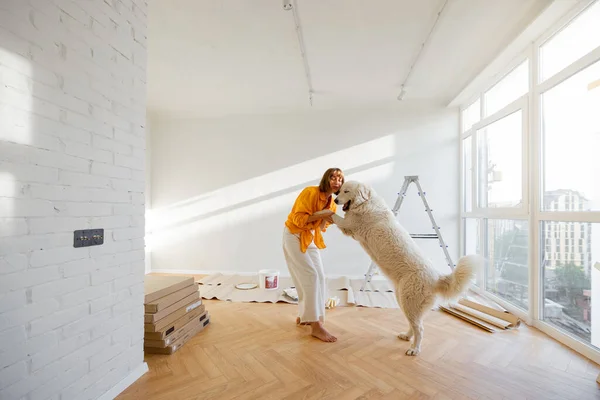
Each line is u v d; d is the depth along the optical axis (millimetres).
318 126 4555
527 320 2574
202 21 2490
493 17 2416
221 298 3369
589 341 2012
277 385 1648
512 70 3010
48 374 1200
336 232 4441
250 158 4676
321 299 2453
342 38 2744
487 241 3500
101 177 1483
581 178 2047
